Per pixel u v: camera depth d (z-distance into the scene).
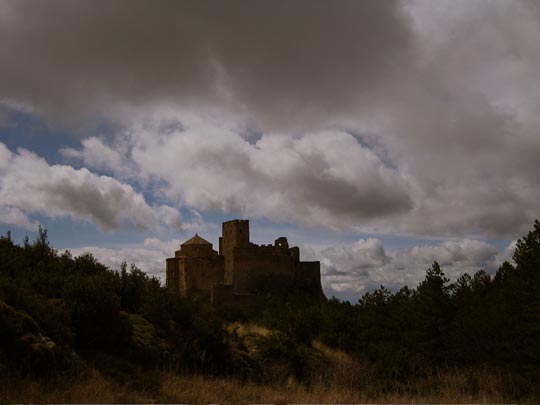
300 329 42.94
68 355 14.67
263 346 28.17
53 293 19.50
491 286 50.88
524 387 17.95
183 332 22.55
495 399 15.73
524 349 32.44
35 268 22.25
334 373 22.28
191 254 105.88
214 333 22.66
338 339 49.22
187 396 14.77
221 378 19.70
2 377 12.00
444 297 48.53
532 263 36.75
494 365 31.73
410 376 22.02
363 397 16.61
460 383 18.02
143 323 21.03
